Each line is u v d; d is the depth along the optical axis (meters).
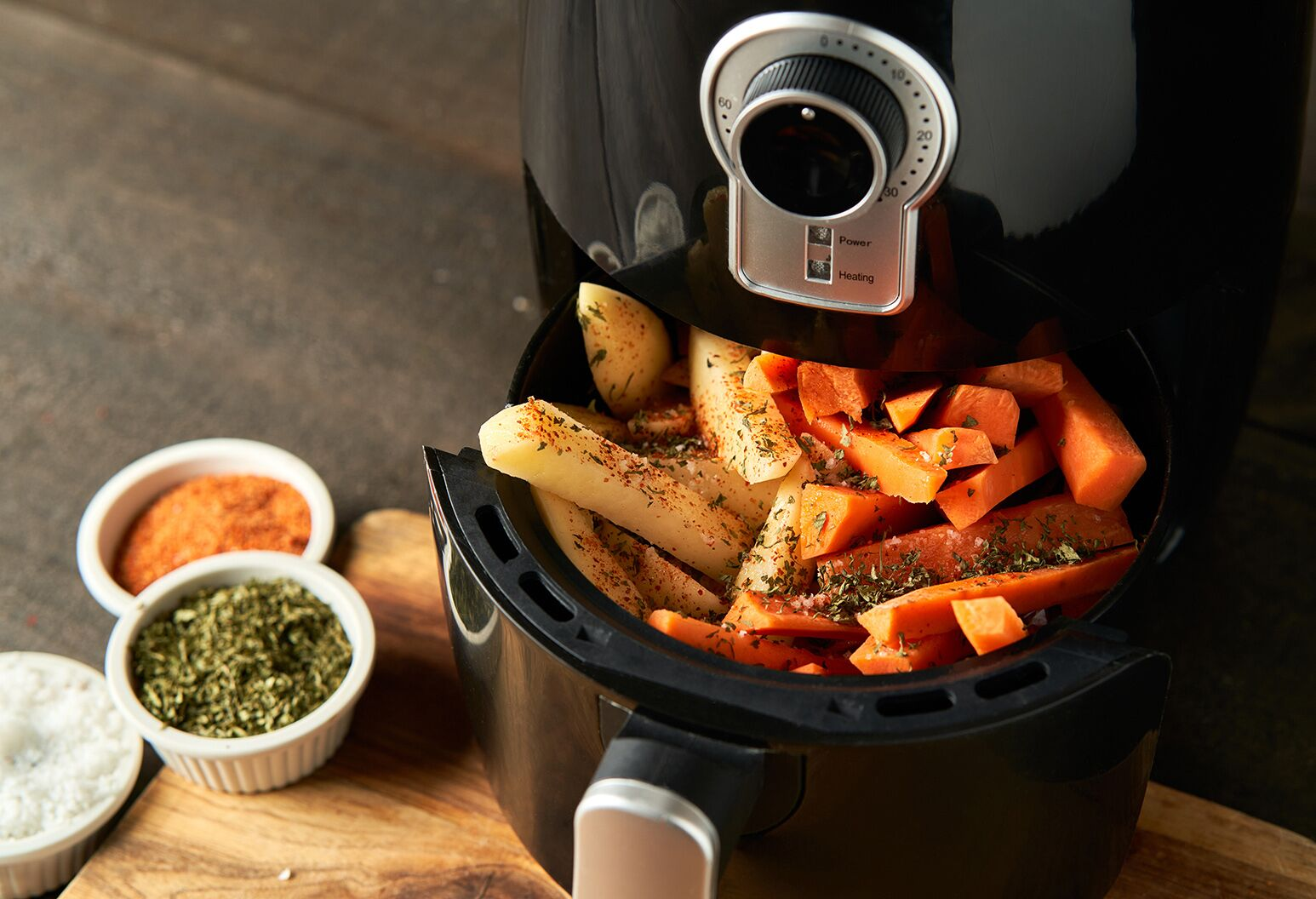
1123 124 0.64
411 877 0.85
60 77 1.53
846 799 0.64
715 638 0.71
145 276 1.33
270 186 1.42
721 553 0.79
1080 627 0.66
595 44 0.69
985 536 0.77
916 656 0.71
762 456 0.77
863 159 0.63
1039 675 0.64
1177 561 1.04
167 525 1.06
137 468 1.08
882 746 0.60
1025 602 0.73
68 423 1.21
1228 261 0.74
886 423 0.80
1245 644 0.99
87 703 0.94
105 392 1.24
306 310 1.30
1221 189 0.70
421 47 1.56
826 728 0.61
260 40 1.57
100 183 1.42
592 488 0.74
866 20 0.61
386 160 1.44
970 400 0.77
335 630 0.94
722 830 0.58
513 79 1.53
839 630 0.74
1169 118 0.65
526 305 1.31
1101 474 0.76
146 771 0.98
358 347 1.27
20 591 1.09
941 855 0.68
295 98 1.51
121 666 0.89
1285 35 0.69
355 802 0.88
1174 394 0.82
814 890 0.71
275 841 0.86
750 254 0.69
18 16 1.59
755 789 0.61
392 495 1.16
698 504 0.79
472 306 1.31
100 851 0.86
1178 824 0.86
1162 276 0.71
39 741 0.93
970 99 0.62
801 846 0.68
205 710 0.88
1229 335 0.83
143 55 1.55
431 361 1.26
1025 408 0.83
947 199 0.65
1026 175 0.65
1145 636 1.00
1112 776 0.69
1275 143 0.72
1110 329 0.72
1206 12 0.63
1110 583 0.76
